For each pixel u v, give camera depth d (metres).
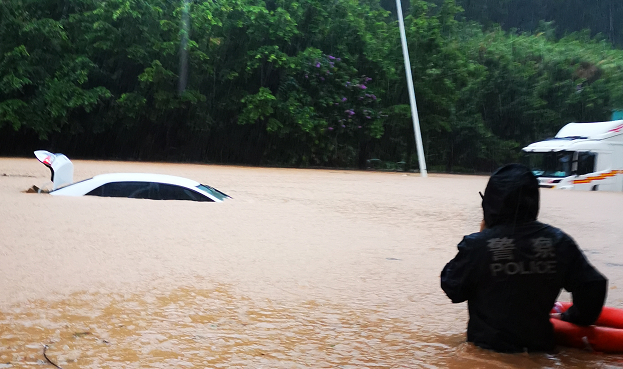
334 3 39.81
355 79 38.09
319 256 6.28
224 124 36.94
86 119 34.31
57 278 4.85
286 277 5.26
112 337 3.52
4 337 3.45
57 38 32.62
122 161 32.19
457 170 43.53
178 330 3.70
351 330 3.83
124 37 33.75
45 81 32.22
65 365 3.06
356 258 6.25
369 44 39.69
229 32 36.53
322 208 11.00
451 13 47.19
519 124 45.47
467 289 3.53
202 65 35.03
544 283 3.40
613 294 4.89
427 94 40.62
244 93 36.25
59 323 3.74
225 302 4.37
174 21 34.72
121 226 7.50
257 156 37.34
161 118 35.41
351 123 38.12
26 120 31.66
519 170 3.49
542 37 53.38
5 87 31.02
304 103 36.41
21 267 5.17
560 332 3.61
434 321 4.08
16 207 8.74
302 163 37.66
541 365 3.26
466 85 43.78
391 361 3.29
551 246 3.40
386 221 9.47
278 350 3.41
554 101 46.00
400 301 4.57
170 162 34.44
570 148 24.86
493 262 3.43
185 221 8.20
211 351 3.35
